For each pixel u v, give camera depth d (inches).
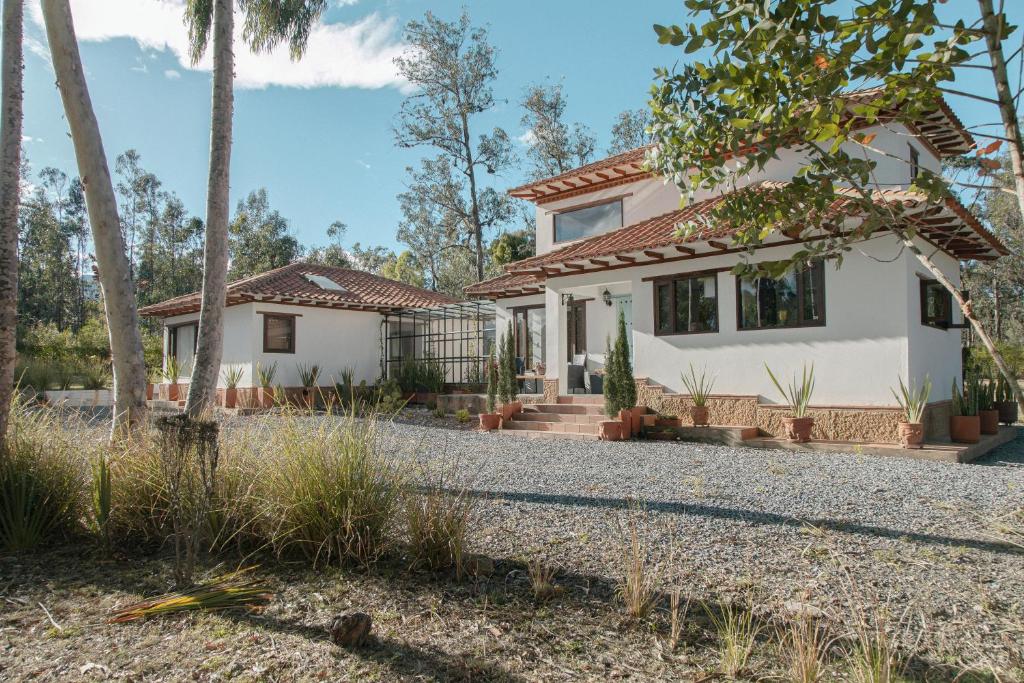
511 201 1489.9
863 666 121.8
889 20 93.7
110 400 835.4
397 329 932.6
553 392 599.5
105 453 228.1
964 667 127.7
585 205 679.1
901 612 153.3
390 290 995.9
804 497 269.9
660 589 170.1
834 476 318.3
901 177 471.8
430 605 161.6
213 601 159.8
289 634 144.9
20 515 210.2
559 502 264.7
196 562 196.1
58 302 2101.4
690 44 107.4
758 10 96.1
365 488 198.2
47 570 193.3
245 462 216.1
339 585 175.5
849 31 100.3
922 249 443.8
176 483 181.5
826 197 112.0
